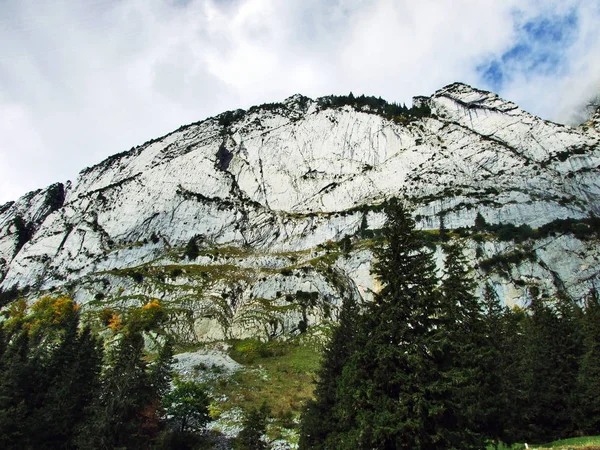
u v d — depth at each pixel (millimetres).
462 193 121375
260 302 93125
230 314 91250
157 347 75250
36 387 41531
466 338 34438
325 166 154000
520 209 112875
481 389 33219
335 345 39656
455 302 36656
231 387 58406
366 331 23750
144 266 115250
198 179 155000
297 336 83562
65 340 45844
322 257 111062
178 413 44531
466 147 137500
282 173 156125
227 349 76562
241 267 112562
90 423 35531
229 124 185875
